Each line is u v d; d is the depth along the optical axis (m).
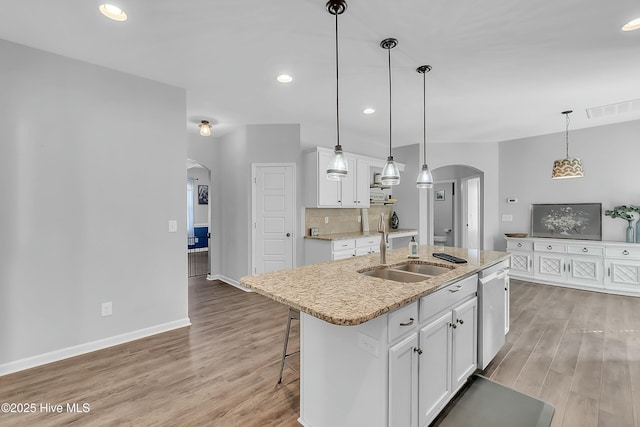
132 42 2.27
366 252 4.62
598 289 4.34
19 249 2.28
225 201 5.02
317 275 1.96
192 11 1.90
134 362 2.41
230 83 3.03
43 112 2.37
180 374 2.24
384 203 5.64
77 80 2.53
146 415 1.81
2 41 2.22
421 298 1.60
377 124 4.50
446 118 4.20
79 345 2.53
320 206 4.34
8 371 2.23
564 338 2.89
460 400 1.99
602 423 1.76
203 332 3.00
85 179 2.56
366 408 1.43
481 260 2.46
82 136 2.55
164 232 3.01
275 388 2.08
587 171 4.67
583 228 4.68
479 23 2.04
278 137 4.48
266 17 1.96
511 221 5.39
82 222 2.55
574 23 2.04
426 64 2.63
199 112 3.94
